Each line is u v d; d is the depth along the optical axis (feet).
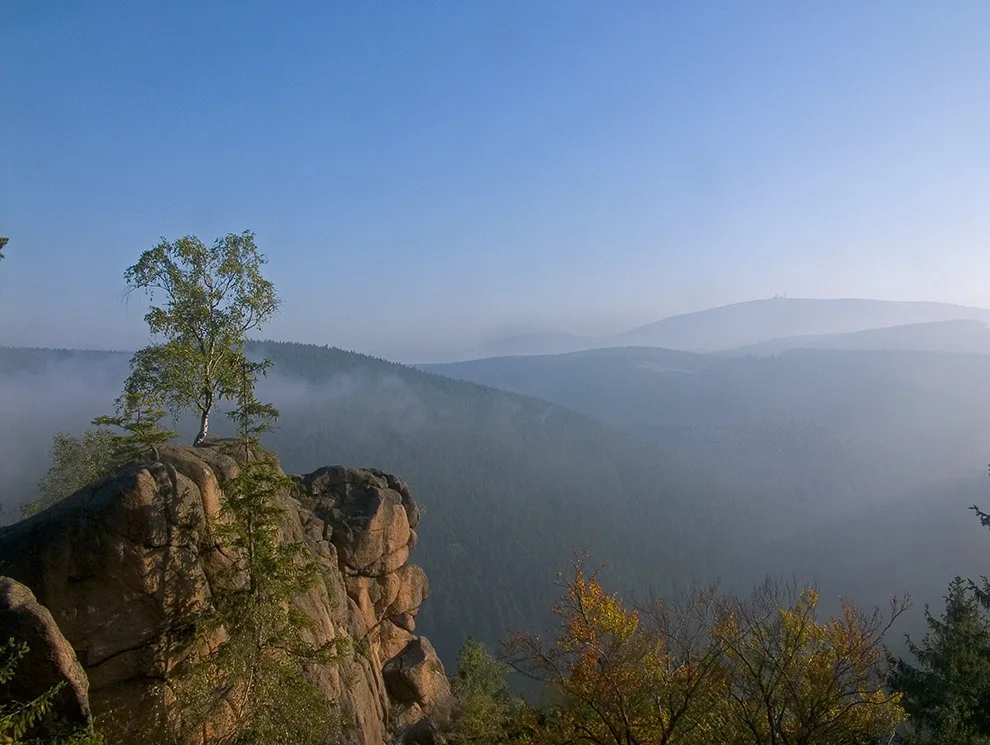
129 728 56.59
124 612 58.23
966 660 89.81
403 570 115.14
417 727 99.76
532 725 77.15
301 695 64.03
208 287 98.63
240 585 65.62
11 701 43.45
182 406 97.50
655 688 65.00
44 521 58.95
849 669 58.65
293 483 87.71
